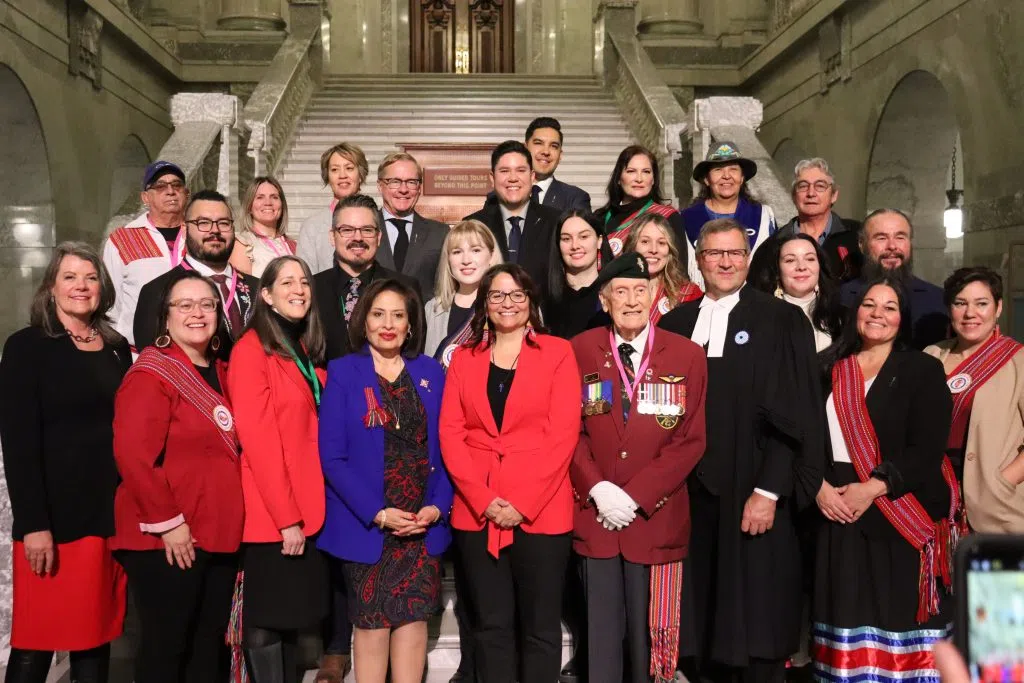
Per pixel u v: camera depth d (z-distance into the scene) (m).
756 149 8.94
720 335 3.65
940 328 4.08
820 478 3.42
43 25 11.77
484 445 3.44
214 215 4.00
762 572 3.48
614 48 15.10
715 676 3.81
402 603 3.30
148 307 3.86
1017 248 9.03
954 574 0.79
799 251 3.92
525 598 3.40
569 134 13.09
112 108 14.48
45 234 12.16
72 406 3.34
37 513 3.23
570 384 3.46
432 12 20.91
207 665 3.36
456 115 13.84
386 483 3.35
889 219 4.18
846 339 3.64
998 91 9.36
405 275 4.20
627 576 3.47
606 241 4.25
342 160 5.19
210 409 3.22
